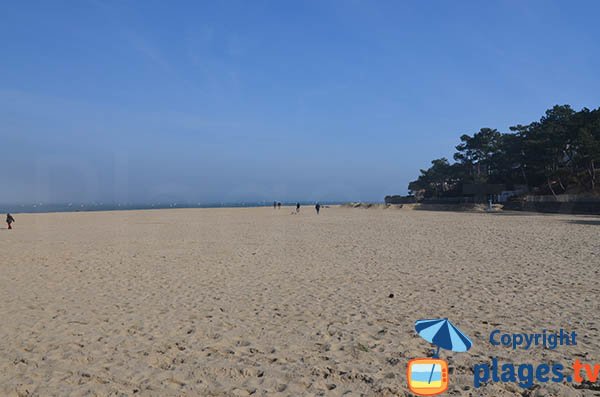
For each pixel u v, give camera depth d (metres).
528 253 15.95
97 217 53.28
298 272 12.46
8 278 12.01
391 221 39.06
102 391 4.90
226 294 9.73
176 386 5.01
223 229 30.58
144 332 7.04
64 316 8.04
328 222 38.41
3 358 5.96
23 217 54.31
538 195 64.81
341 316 7.81
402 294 9.48
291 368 5.47
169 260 15.16
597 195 52.56
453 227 30.08
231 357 5.89
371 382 5.03
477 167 85.69
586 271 12.03
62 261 15.12
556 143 58.06
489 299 8.91
